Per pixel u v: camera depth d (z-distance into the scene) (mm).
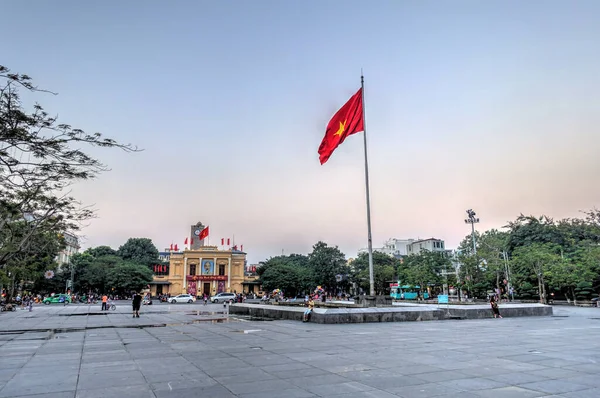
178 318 27266
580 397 6645
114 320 25672
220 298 72062
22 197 21344
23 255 38875
